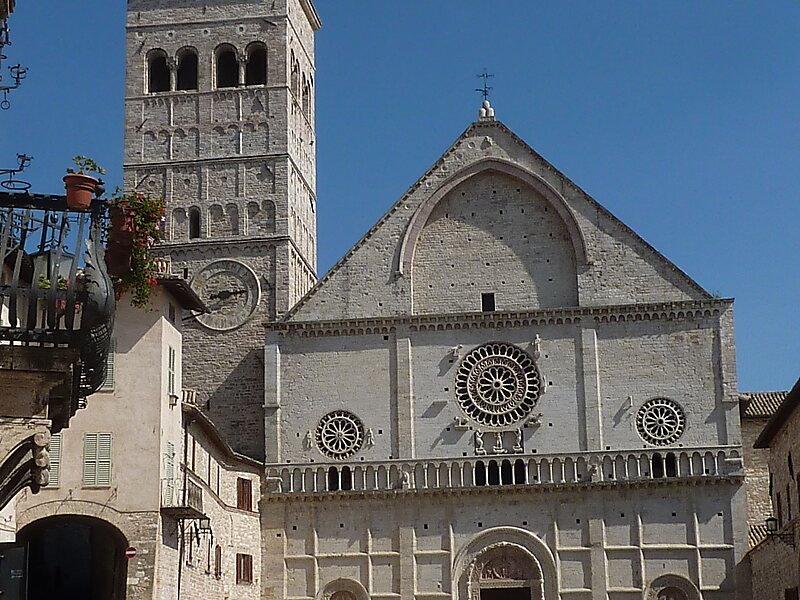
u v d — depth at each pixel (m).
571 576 86.06
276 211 97.50
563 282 91.19
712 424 87.50
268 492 88.75
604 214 91.38
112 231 35.88
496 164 93.00
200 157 99.06
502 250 92.19
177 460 69.62
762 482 100.62
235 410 93.69
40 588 74.69
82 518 64.44
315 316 92.00
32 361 30.75
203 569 75.06
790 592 70.69
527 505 87.38
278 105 99.50
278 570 87.69
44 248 31.39
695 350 88.75
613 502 86.69
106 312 31.23
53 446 64.56
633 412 88.12
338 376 90.69
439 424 89.19
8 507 50.44
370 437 89.44
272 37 101.19
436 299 91.88
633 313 89.44
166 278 66.81
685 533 85.88
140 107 100.44
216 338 95.25
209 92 100.25
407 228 92.75
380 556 87.38
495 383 89.44
